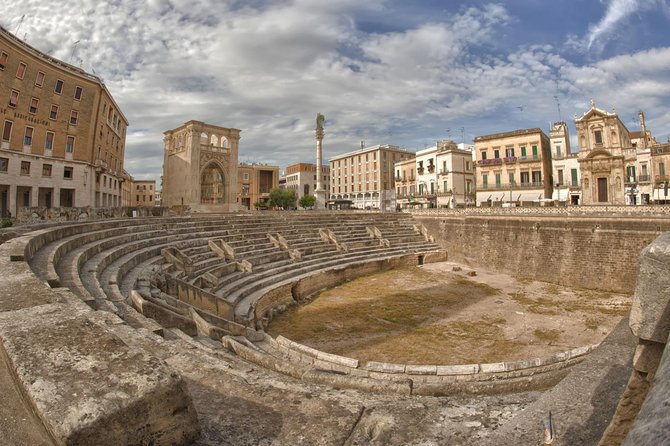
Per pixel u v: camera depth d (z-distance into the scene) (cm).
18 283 673
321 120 6322
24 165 4012
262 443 375
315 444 378
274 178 11131
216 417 423
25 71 3972
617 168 4791
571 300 2467
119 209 3566
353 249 3625
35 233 1461
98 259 1565
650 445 124
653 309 270
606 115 4869
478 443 357
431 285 2909
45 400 297
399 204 7906
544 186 5572
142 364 356
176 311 1258
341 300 2469
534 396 550
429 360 1480
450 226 4184
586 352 1083
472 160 7019
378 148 9081
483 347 1617
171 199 6012
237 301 2023
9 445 294
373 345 1653
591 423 356
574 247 3019
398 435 402
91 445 276
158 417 320
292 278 2570
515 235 3459
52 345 377
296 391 501
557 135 5697
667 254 266
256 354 902
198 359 607
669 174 4750
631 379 281
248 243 2981
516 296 2564
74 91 4522
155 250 2106
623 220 2808
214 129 5844
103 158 5234
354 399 492
